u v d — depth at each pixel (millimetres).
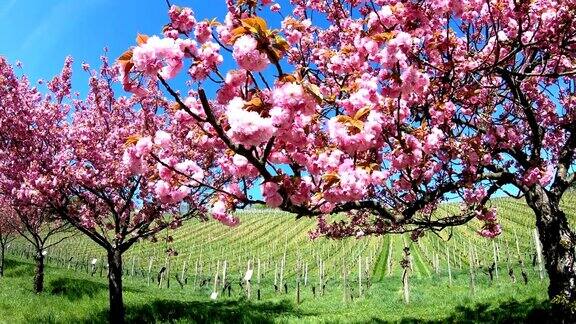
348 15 7203
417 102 5805
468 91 5969
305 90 3053
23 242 44656
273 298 21219
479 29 6262
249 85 3645
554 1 5551
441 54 5375
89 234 11039
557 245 7707
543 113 8500
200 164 10016
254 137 2965
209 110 3133
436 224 6469
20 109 10695
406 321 11961
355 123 3500
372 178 3697
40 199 10133
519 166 8883
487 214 6660
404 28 4727
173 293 22969
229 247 47406
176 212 11602
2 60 10656
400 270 29375
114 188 11141
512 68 6750
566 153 8359
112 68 12570
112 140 11430
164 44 3025
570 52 6363
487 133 6730
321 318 13508
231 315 13633
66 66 12461
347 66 5051
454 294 16281
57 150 11164
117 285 11211
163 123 11906
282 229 53000
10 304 12930
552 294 7805
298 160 3861
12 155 10586
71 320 11414
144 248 47031
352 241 41938
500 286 16359
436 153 5602
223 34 3805
